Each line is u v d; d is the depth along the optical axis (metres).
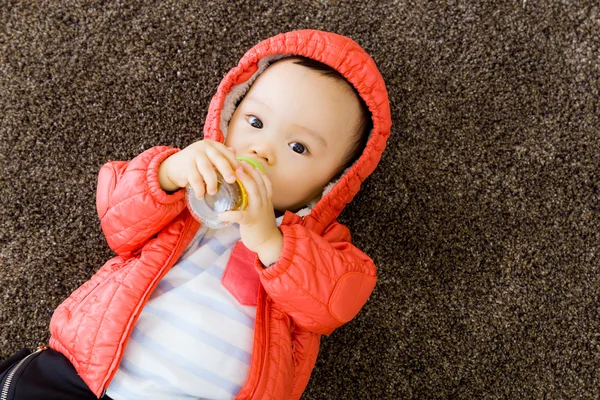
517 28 1.19
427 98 1.19
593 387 1.15
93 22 1.17
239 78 1.00
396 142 1.19
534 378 1.16
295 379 0.97
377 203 1.18
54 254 1.13
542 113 1.19
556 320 1.17
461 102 1.20
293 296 0.86
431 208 1.18
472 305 1.17
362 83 0.97
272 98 0.92
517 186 1.19
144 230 0.88
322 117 0.93
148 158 0.87
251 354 0.89
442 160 1.19
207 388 0.85
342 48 0.96
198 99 1.18
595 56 1.20
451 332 1.17
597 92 1.19
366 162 1.03
